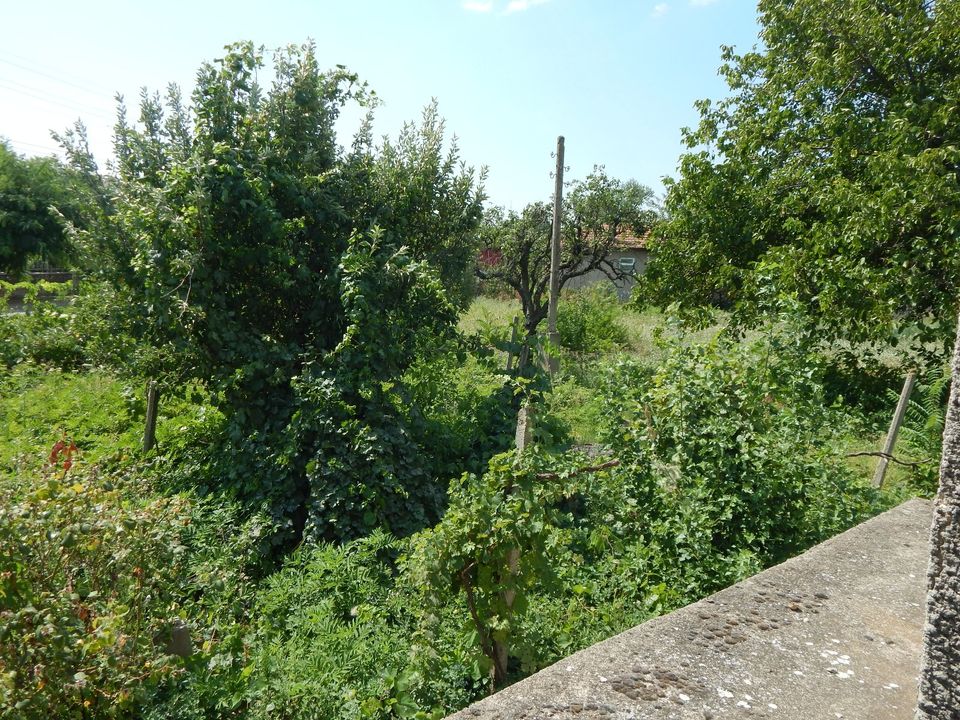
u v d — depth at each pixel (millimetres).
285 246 7336
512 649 3863
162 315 6484
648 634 2145
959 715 1534
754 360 5316
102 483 3789
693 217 13008
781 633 2172
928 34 10602
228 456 6727
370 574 5051
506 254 19188
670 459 5148
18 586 3078
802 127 12219
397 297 7461
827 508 5496
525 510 3768
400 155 9102
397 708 3568
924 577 2574
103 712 3078
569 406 11016
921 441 8055
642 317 22141
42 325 12672
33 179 28703
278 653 3961
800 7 11820
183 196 6754
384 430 6449
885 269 10039
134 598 3533
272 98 8125
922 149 10289
